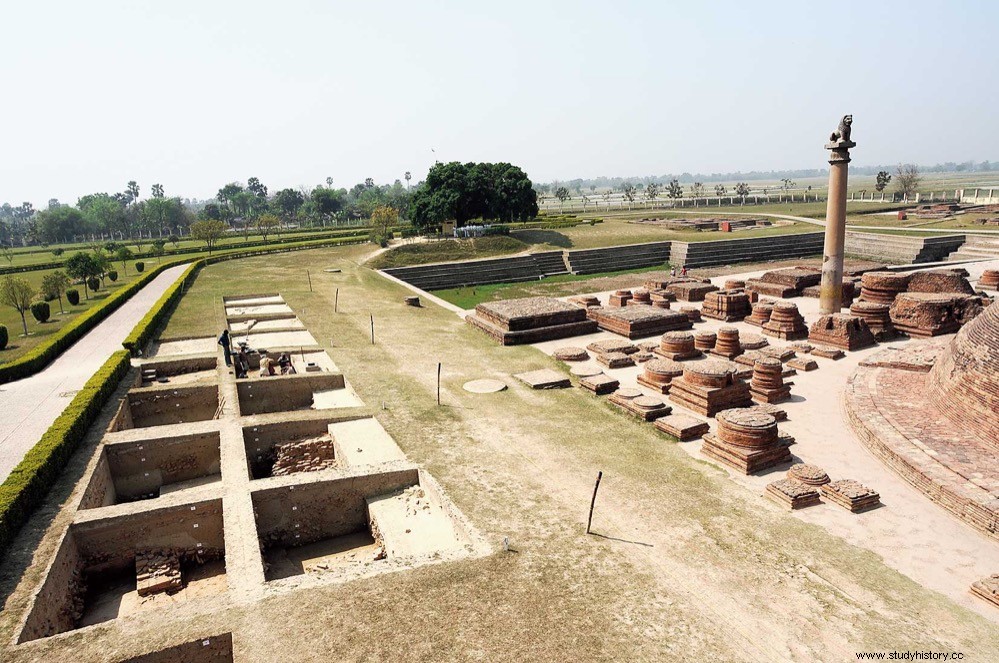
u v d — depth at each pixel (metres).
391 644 9.62
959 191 110.00
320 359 25.81
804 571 11.80
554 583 11.21
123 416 19.50
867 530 13.38
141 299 38.97
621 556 12.14
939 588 11.44
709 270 53.56
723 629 10.14
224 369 23.42
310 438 18.56
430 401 20.92
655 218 89.31
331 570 12.26
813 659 9.52
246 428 17.91
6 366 22.42
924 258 56.16
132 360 24.77
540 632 9.95
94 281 48.25
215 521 14.06
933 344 26.11
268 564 13.99
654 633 9.99
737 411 17.42
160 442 17.19
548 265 57.38
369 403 20.56
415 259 57.16
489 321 31.78
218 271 50.56
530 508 13.95
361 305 37.31
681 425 18.58
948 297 30.28
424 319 34.38
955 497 13.88
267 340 28.72
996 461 15.34
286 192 139.00
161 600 12.91
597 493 14.77
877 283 33.59
